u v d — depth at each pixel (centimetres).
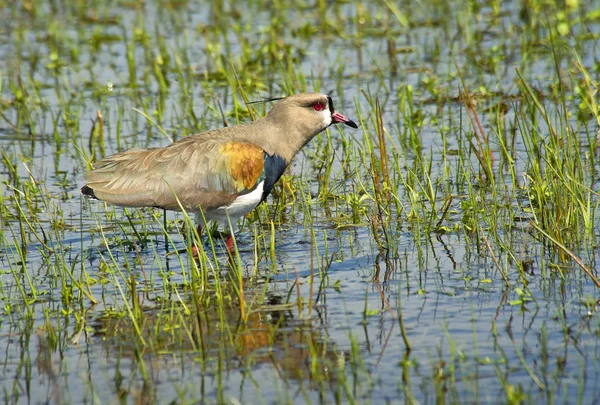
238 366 986
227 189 1309
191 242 1363
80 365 1005
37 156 1791
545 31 2294
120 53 2400
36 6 2783
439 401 891
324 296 1166
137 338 1067
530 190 1452
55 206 1524
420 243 1337
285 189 1569
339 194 1555
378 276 1223
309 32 2423
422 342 1021
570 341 1001
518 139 1727
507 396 884
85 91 2141
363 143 1627
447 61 2191
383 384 934
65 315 1141
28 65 2312
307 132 1412
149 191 1283
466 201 1431
